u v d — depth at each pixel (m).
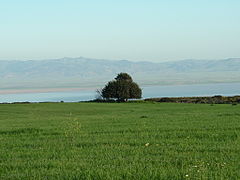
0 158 14.42
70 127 23.16
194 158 13.05
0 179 10.82
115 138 18.94
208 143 16.50
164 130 22.33
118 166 11.78
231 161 12.32
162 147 15.61
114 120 33.28
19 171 11.92
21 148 16.78
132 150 14.98
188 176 10.24
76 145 17.16
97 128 24.97
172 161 12.50
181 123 27.27
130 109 74.50
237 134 19.19
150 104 93.00
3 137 21.88
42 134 23.02
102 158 13.51
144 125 26.12
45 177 10.86
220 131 20.78
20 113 67.00
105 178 10.29
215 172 10.74
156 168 11.25
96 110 73.94
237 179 10.01
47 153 15.05
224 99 103.81
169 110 62.94
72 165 12.30
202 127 23.44
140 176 10.38
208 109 60.22
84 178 10.52
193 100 106.88
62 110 74.50
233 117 32.59
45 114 64.19
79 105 89.62
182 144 16.25
